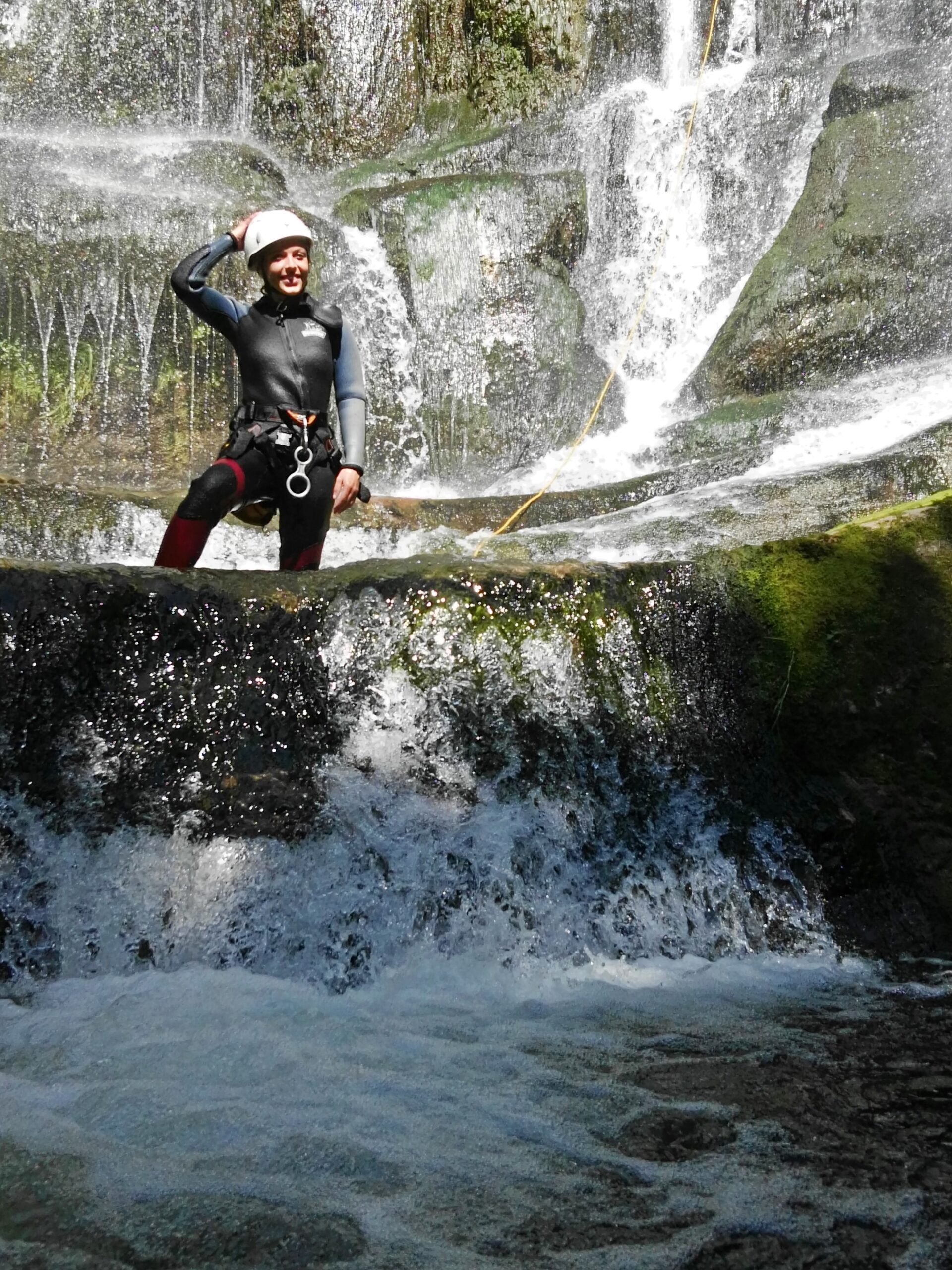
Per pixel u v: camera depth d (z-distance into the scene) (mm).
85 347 9469
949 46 11664
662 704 3605
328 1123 2217
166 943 2996
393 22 14352
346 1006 2873
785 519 6906
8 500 6652
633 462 9961
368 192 11391
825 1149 2152
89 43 13164
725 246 12734
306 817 3180
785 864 3539
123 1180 1983
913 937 3525
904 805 3691
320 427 4078
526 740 3424
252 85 14141
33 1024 2658
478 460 10922
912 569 3920
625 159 13344
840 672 3771
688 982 3150
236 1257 1771
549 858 3318
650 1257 1787
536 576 3588
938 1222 1901
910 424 8688
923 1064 2570
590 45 14680
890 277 10523
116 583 3213
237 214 10109
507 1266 1759
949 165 10961
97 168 10922
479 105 14562
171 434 9570
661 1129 2223
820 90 12719
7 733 3014
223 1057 2518
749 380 10867
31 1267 1731
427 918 3154
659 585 3713
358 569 3562
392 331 10859
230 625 3295
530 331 11414
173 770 3137
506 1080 2443
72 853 3002
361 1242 1816
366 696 3350
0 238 9344
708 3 14438
